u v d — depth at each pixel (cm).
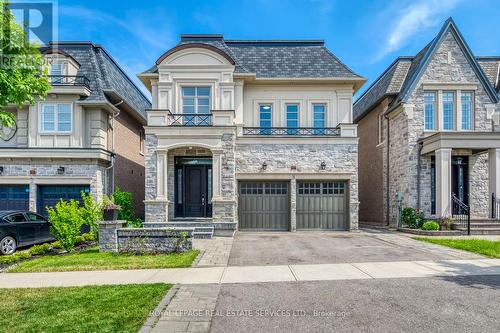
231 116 1583
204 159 1720
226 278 740
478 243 1180
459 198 1742
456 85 1728
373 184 2125
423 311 539
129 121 2067
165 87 1689
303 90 1831
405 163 1747
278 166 1700
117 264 880
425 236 1460
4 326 480
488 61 1970
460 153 1719
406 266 846
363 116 2295
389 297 605
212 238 1409
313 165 1702
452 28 1767
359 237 1450
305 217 1702
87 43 1847
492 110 1723
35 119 1648
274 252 1068
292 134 1756
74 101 1652
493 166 1600
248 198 1709
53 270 827
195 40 1912
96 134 1688
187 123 1681
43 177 1625
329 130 1805
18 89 756
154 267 849
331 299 597
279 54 1916
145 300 585
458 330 470
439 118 1736
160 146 1559
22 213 1237
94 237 1320
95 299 593
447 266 843
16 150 1591
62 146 1645
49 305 564
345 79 1780
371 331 468
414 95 1742
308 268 833
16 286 688
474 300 588
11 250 1148
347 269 819
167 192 1653
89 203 1192
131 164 2092
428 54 1752
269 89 1830
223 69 1694
